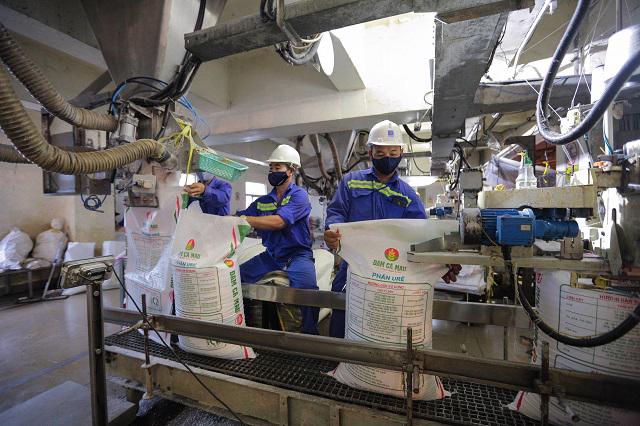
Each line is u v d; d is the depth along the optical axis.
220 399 1.21
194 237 1.29
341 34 2.13
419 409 1.00
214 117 3.35
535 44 2.29
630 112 1.10
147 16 1.42
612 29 1.64
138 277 1.46
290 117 3.08
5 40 0.92
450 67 1.41
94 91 2.11
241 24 1.13
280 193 2.02
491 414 0.99
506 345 1.40
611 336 0.67
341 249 1.10
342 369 1.15
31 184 3.90
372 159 1.56
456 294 2.87
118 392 1.61
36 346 2.21
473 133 3.19
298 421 1.09
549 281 0.91
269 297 1.58
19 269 3.41
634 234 0.74
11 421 1.28
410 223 1.01
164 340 1.38
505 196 0.90
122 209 4.79
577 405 0.84
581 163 1.36
